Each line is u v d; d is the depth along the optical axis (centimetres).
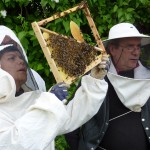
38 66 404
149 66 325
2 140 187
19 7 418
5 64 213
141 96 310
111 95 316
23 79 218
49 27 405
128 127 311
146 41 328
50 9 415
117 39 318
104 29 436
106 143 313
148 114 314
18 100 216
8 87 206
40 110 197
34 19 418
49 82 424
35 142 189
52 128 194
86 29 435
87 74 274
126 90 307
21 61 217
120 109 314
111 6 442
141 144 311
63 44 242
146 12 465
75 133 316
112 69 319
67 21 396
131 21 439
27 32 394
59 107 198
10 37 226
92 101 245
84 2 264
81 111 249
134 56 316
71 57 243
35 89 227
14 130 190
